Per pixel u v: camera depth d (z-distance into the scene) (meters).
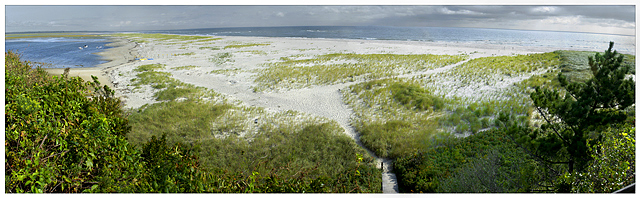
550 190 6.02
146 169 4.34
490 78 20.22
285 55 37.59
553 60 24.64
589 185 5.36
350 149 10.55
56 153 3.70
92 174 4.06
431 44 52.50
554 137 6.71
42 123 3.79
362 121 13.69
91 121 4.37
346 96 17.97
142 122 13.54
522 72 21.25
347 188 7.72
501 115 7.85
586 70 19.62
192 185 3.98
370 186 8.01
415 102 15.88
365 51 41.16
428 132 11.59
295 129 12.86
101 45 61.78
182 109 15.52
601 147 5.58
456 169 8.08
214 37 85.62
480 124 11.96
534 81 17.98
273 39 73.44
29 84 6.51
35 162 3.32
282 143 11.36
